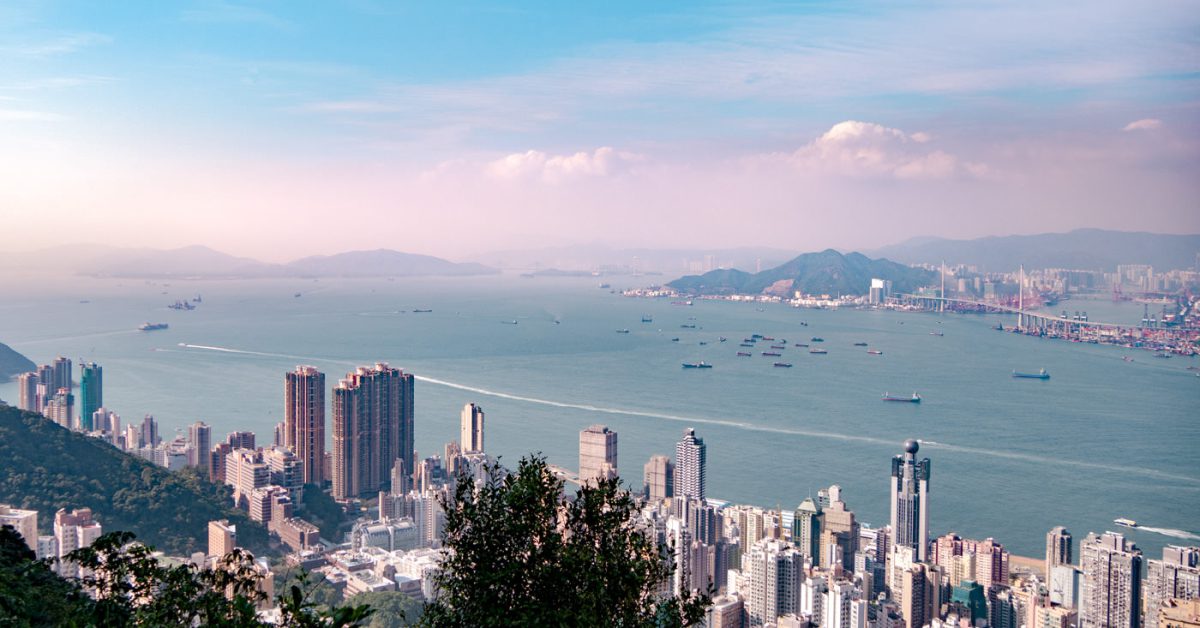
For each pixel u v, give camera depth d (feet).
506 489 68.49
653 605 65.62
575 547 64.44
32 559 82.64
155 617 58.34
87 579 64.44
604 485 68.44
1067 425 463.83
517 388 652.07
